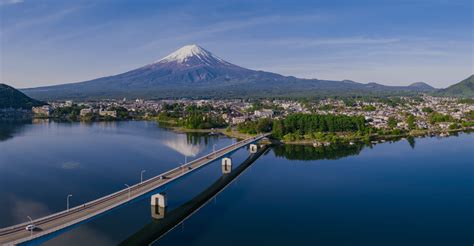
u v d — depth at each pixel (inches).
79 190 7554.1
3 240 4124.0
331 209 6717.5
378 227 5915.4
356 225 5989.2
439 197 7362.2
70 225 4544.8
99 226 5851.4
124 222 6028.5
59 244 5231.3
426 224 6043.3
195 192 7706.7
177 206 6806.1
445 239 5497.1
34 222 4640.8
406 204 6968.5
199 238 5482.3
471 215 6412.4
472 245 5290.4
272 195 7529.5
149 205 6820.9
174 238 5477.4
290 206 6860.2
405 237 5570.9
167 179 6914.4
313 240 5438.0
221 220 6176.2
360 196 7455.7
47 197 7096.5
